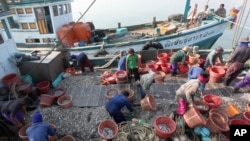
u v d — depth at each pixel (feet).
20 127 16.83
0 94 20.75
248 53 19.89
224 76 22.68
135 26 45.16
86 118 18.62
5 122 17.47
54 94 21.79
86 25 36.86
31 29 35.50
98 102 20.79
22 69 24.04
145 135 15.43
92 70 28.76
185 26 40.19
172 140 15.30
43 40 36.17
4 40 22.68
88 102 20.86
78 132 17.20
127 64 23.02
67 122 18.28
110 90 21.59
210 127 15.12
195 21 40.40
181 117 16.58
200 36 37.27
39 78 24.09
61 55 26.81
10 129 17.52
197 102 17.79
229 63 23.71
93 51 33.81
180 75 25.57
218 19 37.96
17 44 37.40
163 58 27.32
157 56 28.78
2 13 22.63
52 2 32.96
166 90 22.17
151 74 20.13
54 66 24.61
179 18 45.29
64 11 36.91
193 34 36.09
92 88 23.34
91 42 37.32
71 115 19.08
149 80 19.75
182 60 24.32
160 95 21.31
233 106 17.75
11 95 19.93
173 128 15.40
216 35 39.32
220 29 38.70
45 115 19.21
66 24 36.45
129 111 19.06
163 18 104.42
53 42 35.37
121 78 23.47
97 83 24.80
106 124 16.44
